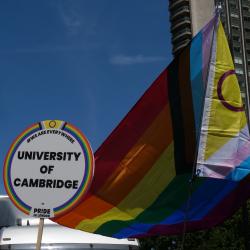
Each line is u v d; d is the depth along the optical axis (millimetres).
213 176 7609
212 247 30125
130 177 8062
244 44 113688
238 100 7934
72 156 6402
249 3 119750
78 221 8039
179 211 7949
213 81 7902
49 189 6344
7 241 8250
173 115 8031
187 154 7926
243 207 11047
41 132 6488
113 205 8070
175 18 107562
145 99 8094
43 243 8250
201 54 8117
